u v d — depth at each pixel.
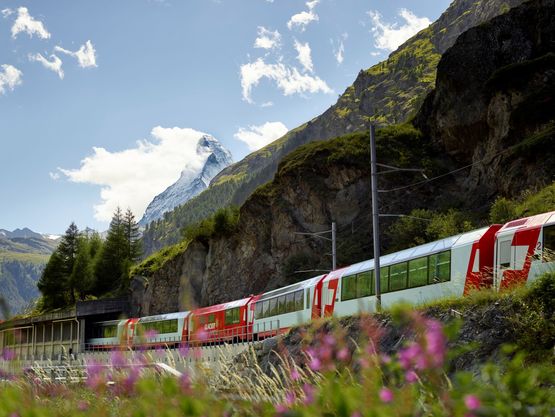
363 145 71.81
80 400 7.10
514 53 64.69
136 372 6.59
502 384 4.80
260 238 75.62
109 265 127.88
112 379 6.98
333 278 37.12
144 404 5.32
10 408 6.02
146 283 96.81
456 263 27.28
